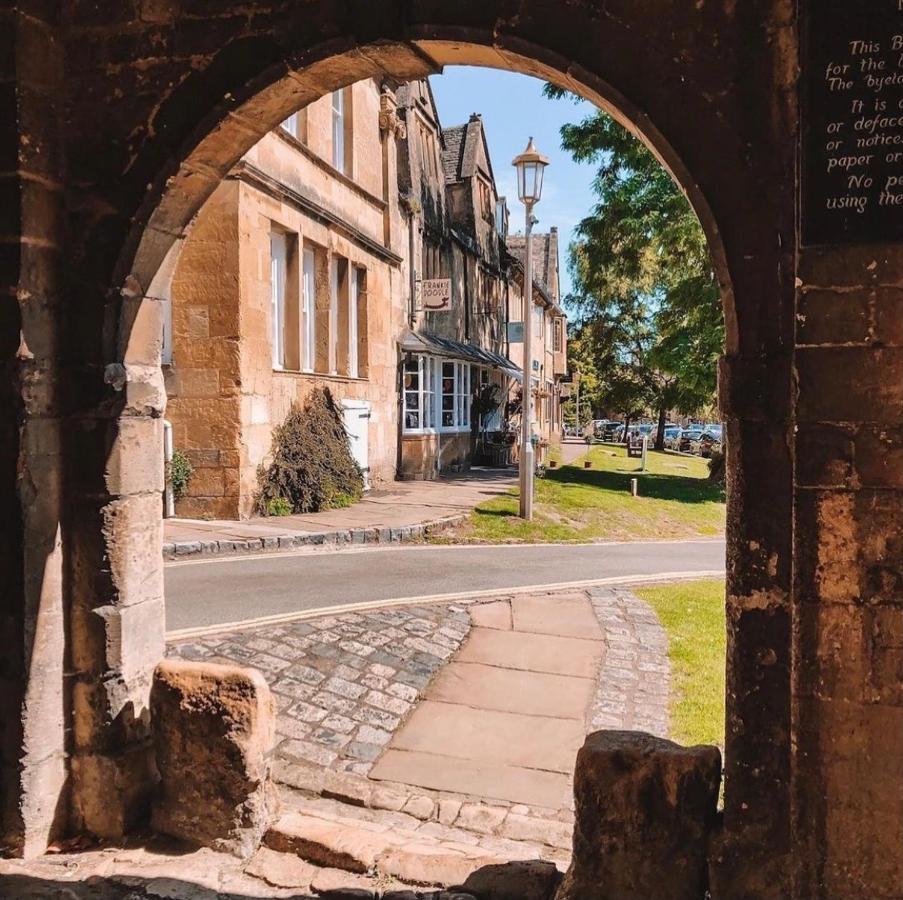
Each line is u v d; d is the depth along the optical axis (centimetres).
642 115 305
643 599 855
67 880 352
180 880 352
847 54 280
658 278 2302
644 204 2027
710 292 1905
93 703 388
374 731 514
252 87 353
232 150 379
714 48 298
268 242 1238
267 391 1248
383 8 332
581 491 1812
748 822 300
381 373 1758
